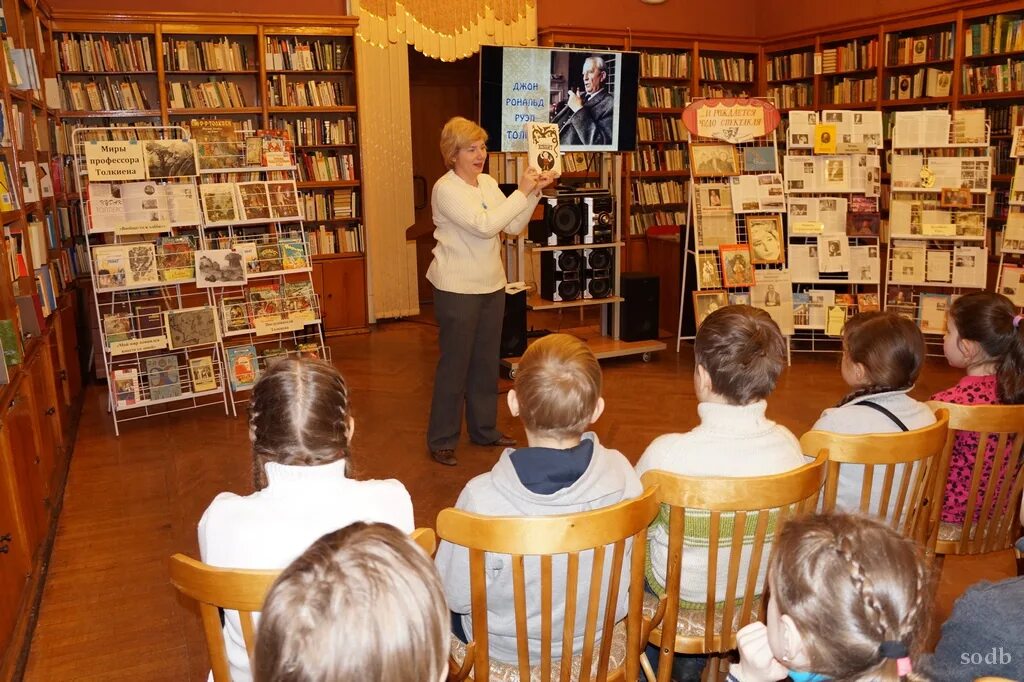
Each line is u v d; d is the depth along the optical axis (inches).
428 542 54.5
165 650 104.0
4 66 153.2
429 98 341.4
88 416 202.7
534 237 235.8
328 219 292.2
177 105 267.3
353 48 284.4
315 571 30.6
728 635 73.1
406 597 30.2
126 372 192.1
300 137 286.2
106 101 259.0
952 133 242.5
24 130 179.6
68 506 148.6
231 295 229.6
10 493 111.9
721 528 74.4
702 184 247.0
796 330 266.2
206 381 200.2
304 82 286.8
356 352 265.6
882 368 84.7
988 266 268.2
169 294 224.5
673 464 75.1
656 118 332.2
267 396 60.2
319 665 28.7
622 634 72.6
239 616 54.4
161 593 118.1
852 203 251.4
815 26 321.1
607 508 59.2
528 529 58.2
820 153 247.9
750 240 245.4
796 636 37.2
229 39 278.1
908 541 37.3
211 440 183.2
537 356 67.8
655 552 78.7
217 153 208.8
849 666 35.7
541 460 64.7
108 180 190.4
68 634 107.7
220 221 206.1
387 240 306.7
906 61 283.3
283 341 235.9
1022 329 91.7
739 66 340.5
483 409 173.2
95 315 230.5
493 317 166.9
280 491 59.6
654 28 335.0
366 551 31.5
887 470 78.3
